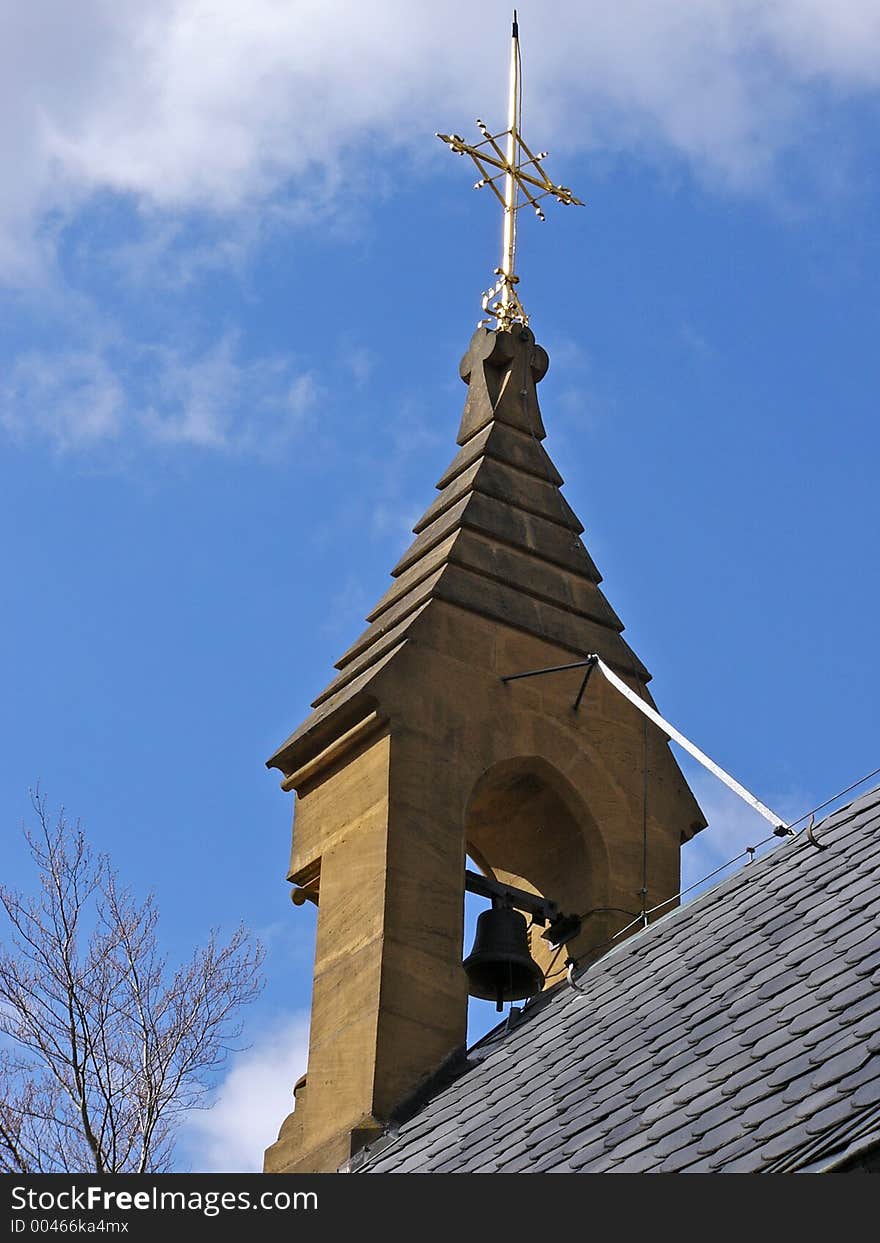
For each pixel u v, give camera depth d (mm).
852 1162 13367
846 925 17750
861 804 20359
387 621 24641
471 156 27828
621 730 24562
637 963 20672
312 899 23938
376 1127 21062
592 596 25516
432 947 22312
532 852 24312
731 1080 16141
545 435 26922
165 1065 22781
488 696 23984
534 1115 18516
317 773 24000
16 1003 22797
